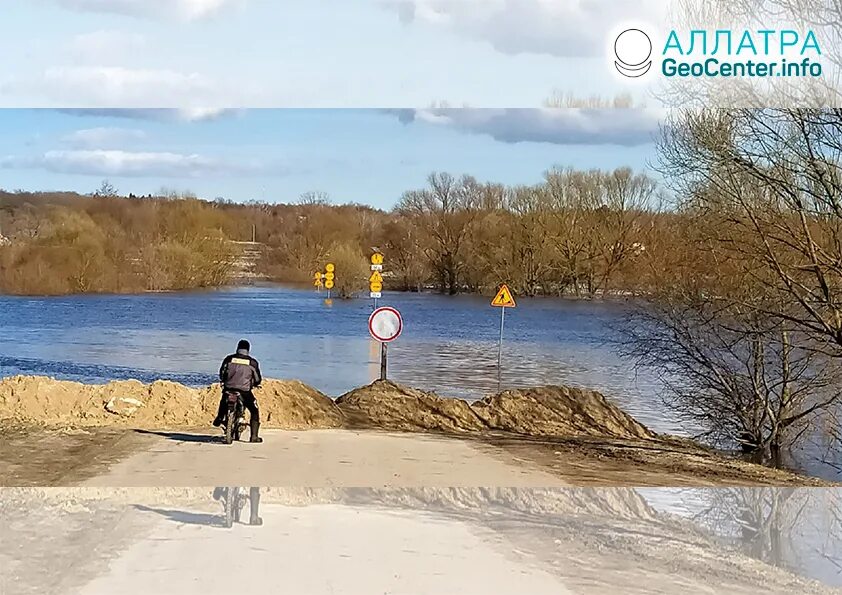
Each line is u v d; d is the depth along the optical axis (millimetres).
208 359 32625
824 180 15891
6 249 68000
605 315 31781
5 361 31266
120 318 52000
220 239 69875
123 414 17938
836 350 16688
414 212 56000
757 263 17062
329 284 63031
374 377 28375
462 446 16062
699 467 14992
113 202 70625
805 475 15734
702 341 18688
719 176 16953
